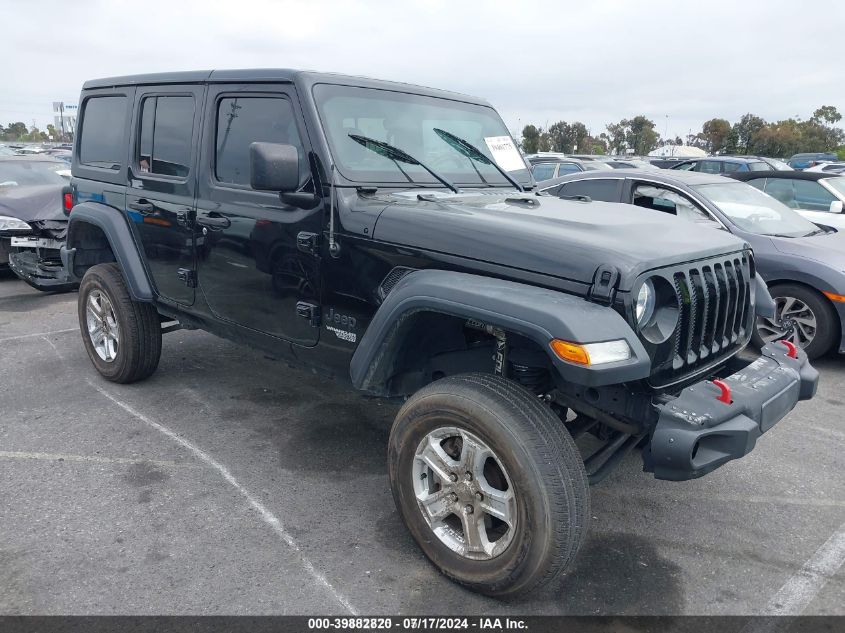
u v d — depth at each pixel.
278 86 3.46
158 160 4.25
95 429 4.23
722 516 3.45
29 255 7.68
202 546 3.04
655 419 2.64
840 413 4.85
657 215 3.49
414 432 2.81
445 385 2.73
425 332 2.99
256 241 3.57
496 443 2.52
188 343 5.96
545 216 3.04
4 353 5.71
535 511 2.44
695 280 2.78
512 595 2.66
